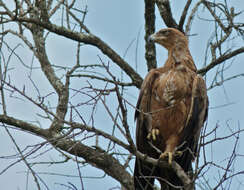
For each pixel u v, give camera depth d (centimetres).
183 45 1262
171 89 1169
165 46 1288
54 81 1298
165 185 1102
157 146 1198
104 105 838
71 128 897
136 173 1099
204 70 1257
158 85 1185
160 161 1002
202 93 1159
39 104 909
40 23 1247
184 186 926
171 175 1111
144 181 1115
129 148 925
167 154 1070
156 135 1187
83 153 1106
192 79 1187
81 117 873
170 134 1179
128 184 1116
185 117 1170
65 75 1240
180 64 1218
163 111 1173
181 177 994
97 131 905
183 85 1173
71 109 891
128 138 889
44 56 1344
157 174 1111
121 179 1123
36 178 832
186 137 1145
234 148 846
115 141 923
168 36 1285
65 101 1205
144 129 1186
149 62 1311
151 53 1308
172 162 1005
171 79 1177
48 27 1255
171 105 1128
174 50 1256
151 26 1309
